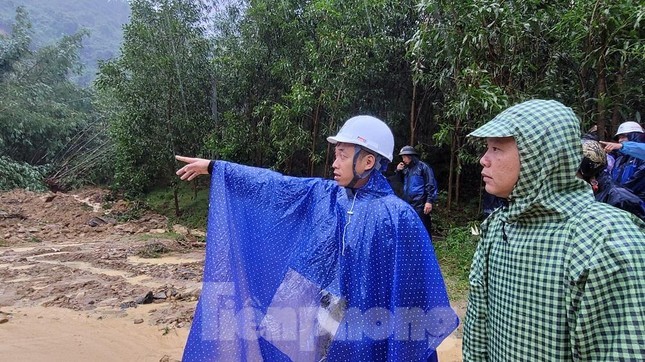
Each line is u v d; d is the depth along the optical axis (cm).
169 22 1246
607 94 579
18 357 402
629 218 129
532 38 619
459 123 830
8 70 1922
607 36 541
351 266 214
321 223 230
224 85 1287
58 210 1327
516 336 144
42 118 1767
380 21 952
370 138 217
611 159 434
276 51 1163
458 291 536
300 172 1261
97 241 1053
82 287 623
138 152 1343
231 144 1202
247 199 253
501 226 158
